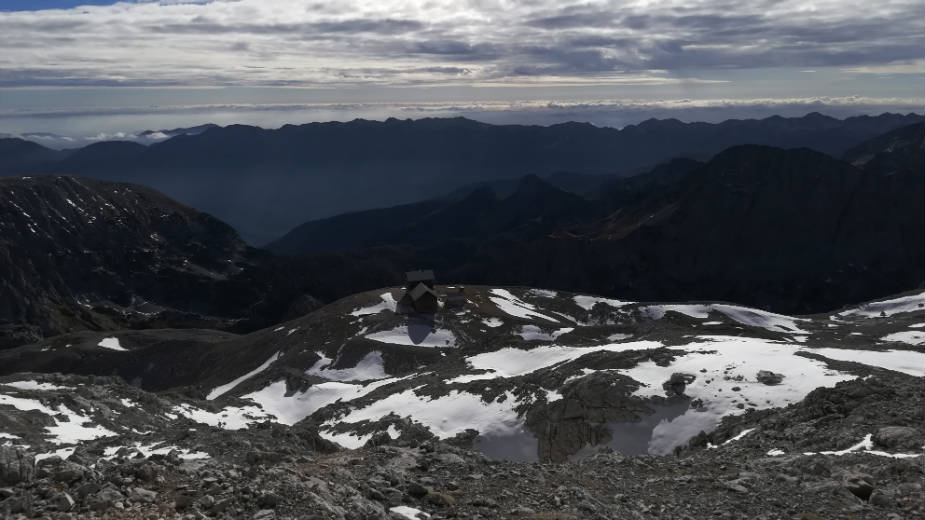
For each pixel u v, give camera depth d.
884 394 31.45
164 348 133.25
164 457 18.14
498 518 14.91
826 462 21.09
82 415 47.50
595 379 50.53
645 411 47.06
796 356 51.53
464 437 50.56
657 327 94.00
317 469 17.92
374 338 105.25
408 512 14.96
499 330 108.81
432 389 61.97
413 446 24.98
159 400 60.25
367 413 60.12
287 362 101.62
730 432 41.25
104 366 131.12
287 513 13.70
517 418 51.84
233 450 27.02
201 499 14.09
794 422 32.12
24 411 44.62
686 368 51.62
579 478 19.39
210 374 117.31
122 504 13.75
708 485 18.84
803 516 16.11
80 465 15.82
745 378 47.78
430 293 119.19
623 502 17.19
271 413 70.88
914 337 90.88
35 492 14.35
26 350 146.50
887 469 19.30
